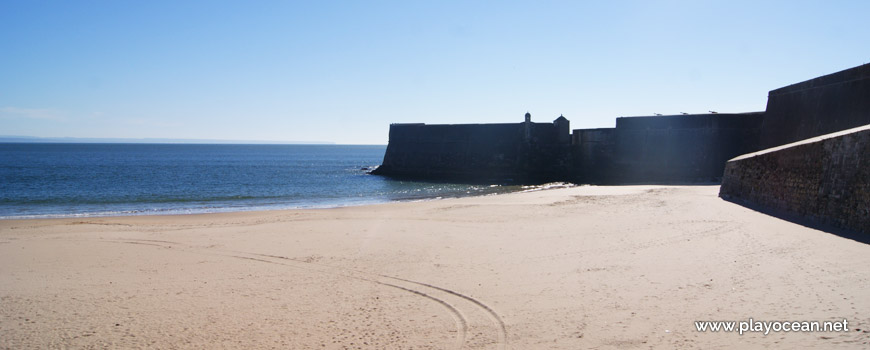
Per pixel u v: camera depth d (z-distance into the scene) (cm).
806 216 1897
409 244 1625
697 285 1071
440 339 830
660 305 956
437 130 5812
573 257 1384
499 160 5312
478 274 1233
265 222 2205
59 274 1302
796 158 2012
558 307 970
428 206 2727
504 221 2077
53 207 3189
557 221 2031
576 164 4934
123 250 1609
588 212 2262
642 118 4491
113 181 5588
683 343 780
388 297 1065
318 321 927
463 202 2925
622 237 1639
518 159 5200
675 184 4003
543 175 5059
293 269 1325
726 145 4159
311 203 3444
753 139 4091
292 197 3875
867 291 975
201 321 935
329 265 1362
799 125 3297
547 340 814
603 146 4738
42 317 971
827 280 1059
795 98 3391
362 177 6147
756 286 1042
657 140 4406
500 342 812
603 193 3192
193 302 1050
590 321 889
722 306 935
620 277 1162
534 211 2356
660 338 803
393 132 6350
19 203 3406
